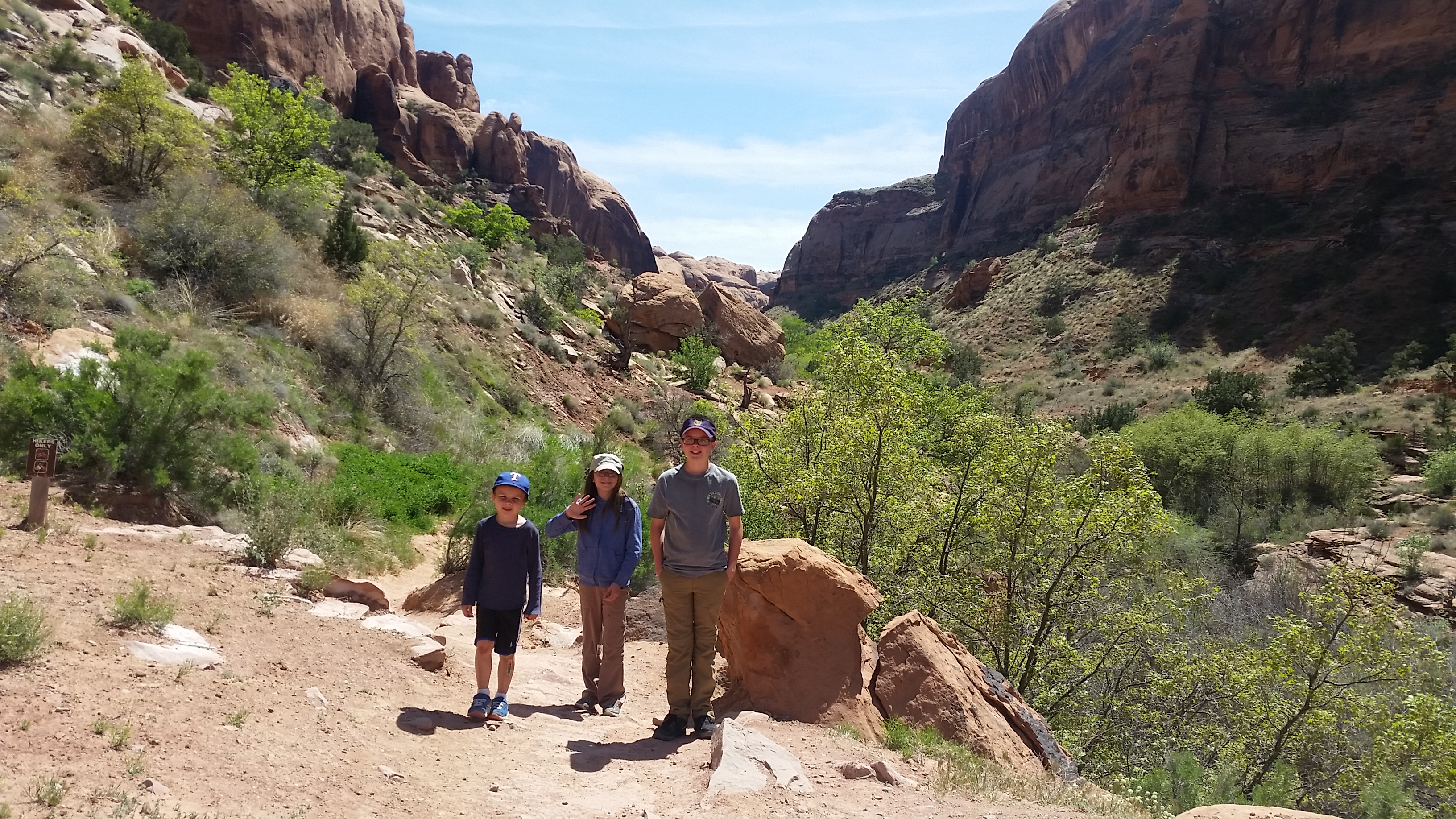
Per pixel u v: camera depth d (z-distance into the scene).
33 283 12.57
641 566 10.99
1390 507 33.44
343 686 5.02
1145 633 10.99
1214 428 37.22
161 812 2.92
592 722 5.56
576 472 15.80
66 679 3.84
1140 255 82.06
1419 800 10.23
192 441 10.27
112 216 17.47
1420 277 61.59
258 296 18.62
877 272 179.50
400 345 20.98
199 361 10.34
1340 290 64.38
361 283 20.77
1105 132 131.88
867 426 11.20
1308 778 10.49
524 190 87.12
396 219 36.44
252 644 5.21
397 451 17.84
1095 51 148.12
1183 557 22.34
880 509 11.38
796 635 5.88
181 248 17.77
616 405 31.34
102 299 14.13
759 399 37.34
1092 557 10.88
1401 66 83.44
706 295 44.00
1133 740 10.55
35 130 19.28
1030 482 10.96
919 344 23.88
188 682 4.26
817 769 4.64
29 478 8.83
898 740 5.50
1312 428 44.41
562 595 10.70
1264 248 75.44
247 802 3.22
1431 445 39.84
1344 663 10.50
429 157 81.56
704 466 5.33
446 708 5.25
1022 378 69.88
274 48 62.03
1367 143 78.81
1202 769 8.48
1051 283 84.56
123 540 7.42
